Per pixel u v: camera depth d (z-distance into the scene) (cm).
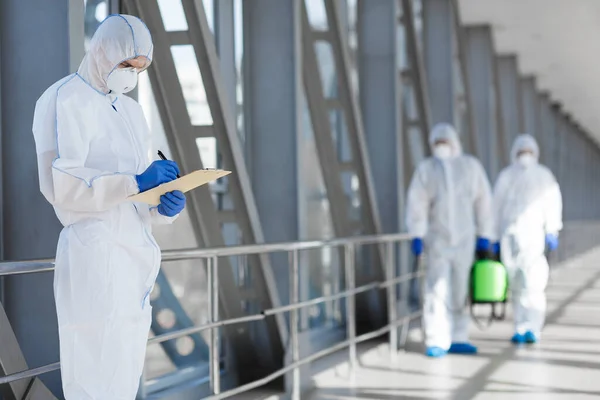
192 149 554
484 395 575
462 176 759
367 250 851
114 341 282
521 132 1734
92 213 283
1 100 402
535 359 723
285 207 661
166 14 545
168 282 549
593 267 1800
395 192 895
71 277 279
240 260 650
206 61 543
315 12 782
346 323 857
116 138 293
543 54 1636
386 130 895
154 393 522
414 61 1027
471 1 1248
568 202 2631
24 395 342
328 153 802
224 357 614
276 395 574
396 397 573
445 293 755
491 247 816
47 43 397
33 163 402
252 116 664
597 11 1298
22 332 409
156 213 302
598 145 3662
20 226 404
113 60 283
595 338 840
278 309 509
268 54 660
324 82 815
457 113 1188
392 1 891
